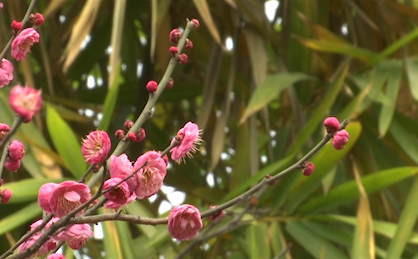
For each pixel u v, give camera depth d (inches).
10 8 77.2
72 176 80.9
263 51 81.2
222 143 77.0
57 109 77.4
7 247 77.2
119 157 31.8
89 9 69.5
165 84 36.2
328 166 71.5
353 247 66.6
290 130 86.6
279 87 76.5
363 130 83.8
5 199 35.0
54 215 32.3
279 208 73.4
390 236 70.8
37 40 34.3
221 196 79.6
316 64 87.3
